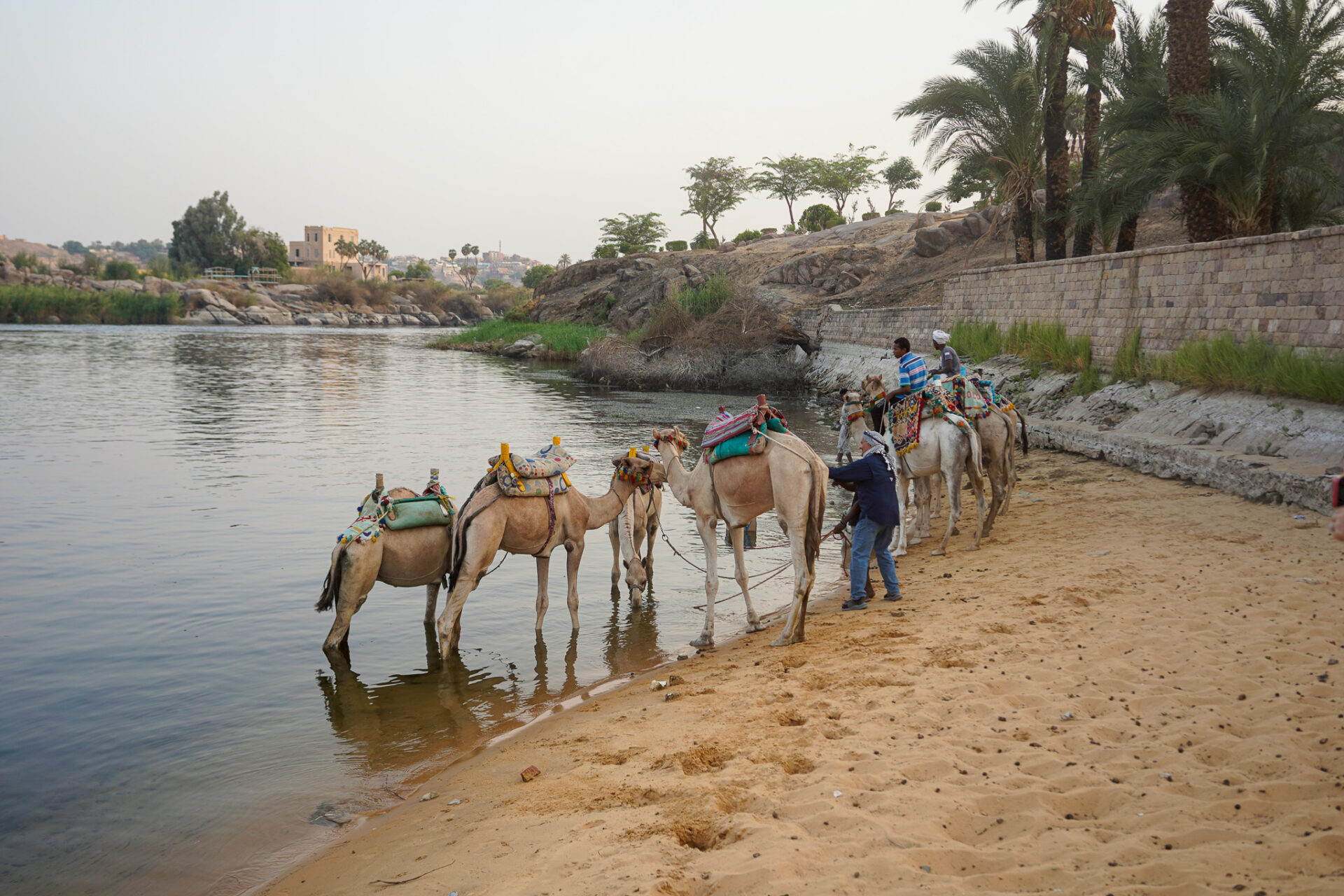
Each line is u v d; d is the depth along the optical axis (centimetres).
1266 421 1278
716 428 846
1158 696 562
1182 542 973
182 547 1195
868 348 3759
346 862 472
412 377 4503
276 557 1148
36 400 3094
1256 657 613
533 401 3416
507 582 1095
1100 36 2684
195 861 490
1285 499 1081
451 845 471
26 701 715
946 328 3073
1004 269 2628
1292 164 1970
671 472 916
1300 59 1853
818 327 4562
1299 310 1409
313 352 6531
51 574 1063
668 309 4378
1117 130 2238
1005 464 1126
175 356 5709
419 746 645
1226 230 2025
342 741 654
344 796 569
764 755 529
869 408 1160
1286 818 396
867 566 904
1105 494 1288
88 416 2672
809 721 581
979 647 694
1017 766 484
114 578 1053
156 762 615
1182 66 1988
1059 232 2889
